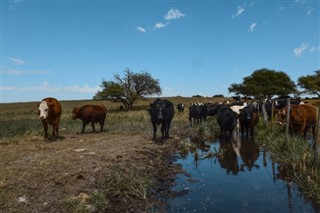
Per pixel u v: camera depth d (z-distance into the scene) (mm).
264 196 6707
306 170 7633
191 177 8273
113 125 20547
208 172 8844
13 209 5258
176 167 9320
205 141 14578
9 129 18531
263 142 13383
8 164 8039
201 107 21844
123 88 55375
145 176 7555
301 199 6504
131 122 23047
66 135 14758
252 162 10016
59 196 5934
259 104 23062
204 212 5836
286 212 5801
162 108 12695
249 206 6125
